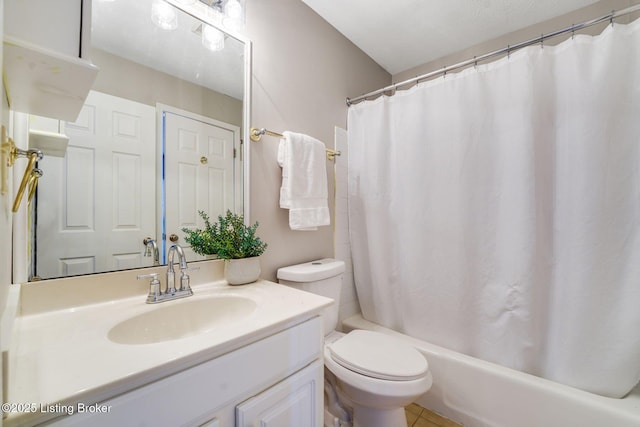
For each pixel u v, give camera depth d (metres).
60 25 0.51
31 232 0.75
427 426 1.30
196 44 1.11
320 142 1.47
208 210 1.13
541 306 1.23
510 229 1.27
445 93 1.47
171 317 0.87
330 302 0.90
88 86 0.59
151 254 0.97
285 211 1.42
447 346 1.46
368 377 1.03
